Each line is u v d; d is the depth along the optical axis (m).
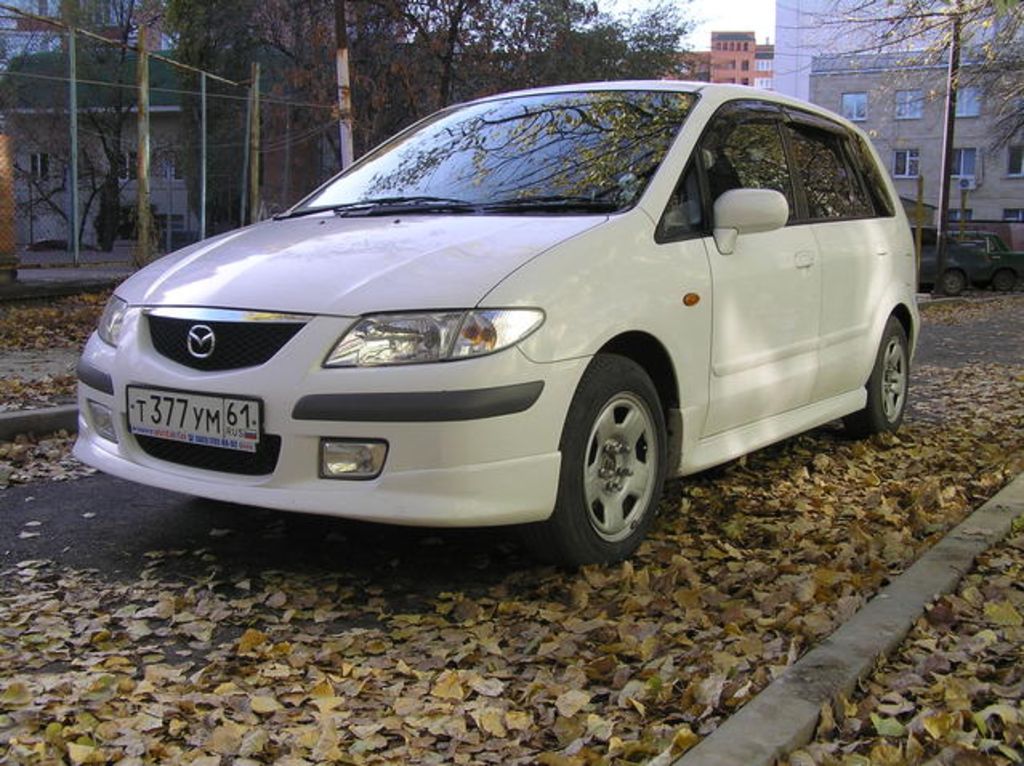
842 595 3.72
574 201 4.30
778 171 5.24
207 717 2.82
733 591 3.85
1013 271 28.02
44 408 6.32
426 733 2.79
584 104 4.96
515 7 19.83
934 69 16.34
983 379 9.93
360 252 3.89
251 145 17.02
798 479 5.48
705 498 5.08
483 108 5.34
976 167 46.56
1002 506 4.70
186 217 26.98
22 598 3.69
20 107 24.02
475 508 3.46
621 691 2.99
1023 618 3.51
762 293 4.75
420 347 3.46
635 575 3.86
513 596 3.78
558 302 3.65
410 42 20.33
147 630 3.42
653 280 4.05
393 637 3.41
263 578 3.94
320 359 3.52
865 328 5.88
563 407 3.64
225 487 3.67
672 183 4.37
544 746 2.76
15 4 23.05
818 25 14.55
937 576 3.79
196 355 3.77
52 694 2.93
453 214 4.34
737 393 4.61
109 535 4.43
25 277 14.02
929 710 2.87
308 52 23.84
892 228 6.35
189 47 25.86
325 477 3.54
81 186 28.38
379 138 21.28
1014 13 10.40
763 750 2.58
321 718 2.83
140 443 3.99
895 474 5.64
